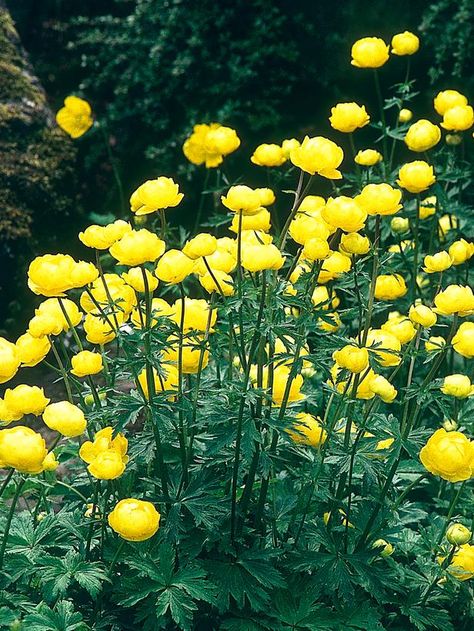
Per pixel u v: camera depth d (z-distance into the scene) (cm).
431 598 127
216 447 114
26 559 117
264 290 111
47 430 170
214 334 129
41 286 113
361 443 119
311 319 115
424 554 131
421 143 159
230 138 155
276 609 119
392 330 122
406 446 117
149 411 120
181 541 119
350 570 123
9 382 187
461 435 113
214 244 113
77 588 122
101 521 119
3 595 115
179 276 113
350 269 126
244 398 113
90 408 128
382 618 129
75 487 133
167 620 118
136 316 127
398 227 161
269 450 120
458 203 172
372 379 117
